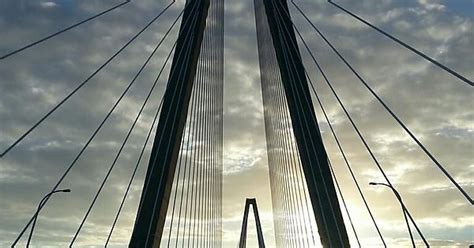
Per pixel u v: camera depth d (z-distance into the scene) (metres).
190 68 29.47
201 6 32.97
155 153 26.08
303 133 28.42
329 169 26.89
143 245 23.38
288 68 31.38
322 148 27.64
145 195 24.70
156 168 25.50
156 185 25.00
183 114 27.75
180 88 28.50
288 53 32.00
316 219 25.75
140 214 24.12
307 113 29.11
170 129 26.88
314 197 26.17
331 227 24.95
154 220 23.98
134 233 23.69
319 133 28.23
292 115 29.38
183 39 30.91
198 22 32.00
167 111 27.59
